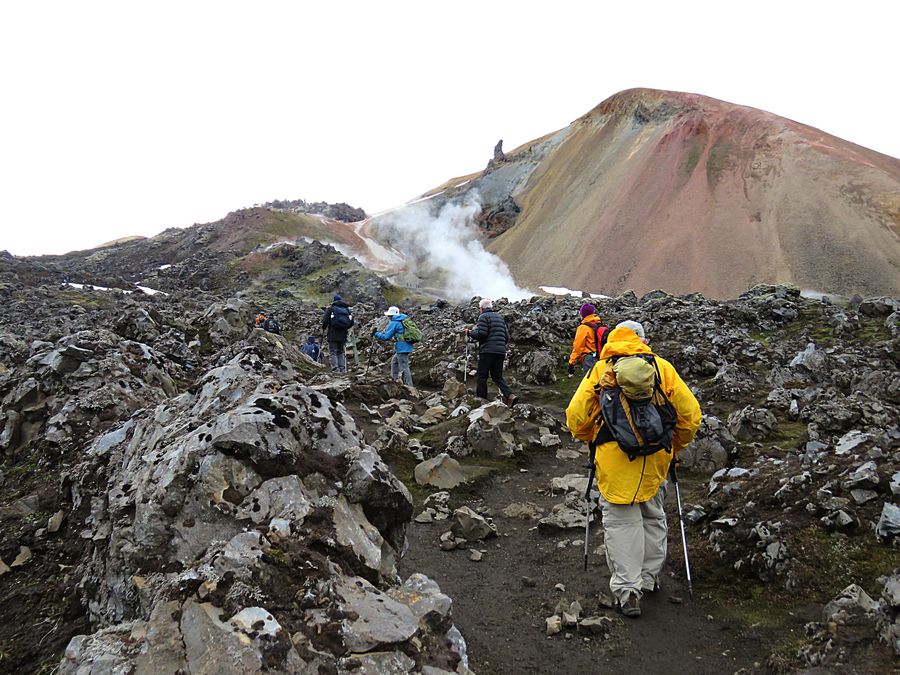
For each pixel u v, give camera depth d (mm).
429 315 26234
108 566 3980
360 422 9586
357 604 3156
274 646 2684
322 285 87875
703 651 4336
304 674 2686
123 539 3906
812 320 17688
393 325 13336
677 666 4203
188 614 2895
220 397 4742
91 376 7246
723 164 178500
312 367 14062
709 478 7500
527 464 8594
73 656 2824
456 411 10375
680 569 5457
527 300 23234
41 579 4625
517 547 6203
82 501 5246
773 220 153000
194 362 13406
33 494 5680
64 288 47781
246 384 4828
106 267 120125
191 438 4020
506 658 4379
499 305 22688
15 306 34469
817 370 11992
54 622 4172
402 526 4383
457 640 3336
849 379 11492
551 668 4254
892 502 4977
